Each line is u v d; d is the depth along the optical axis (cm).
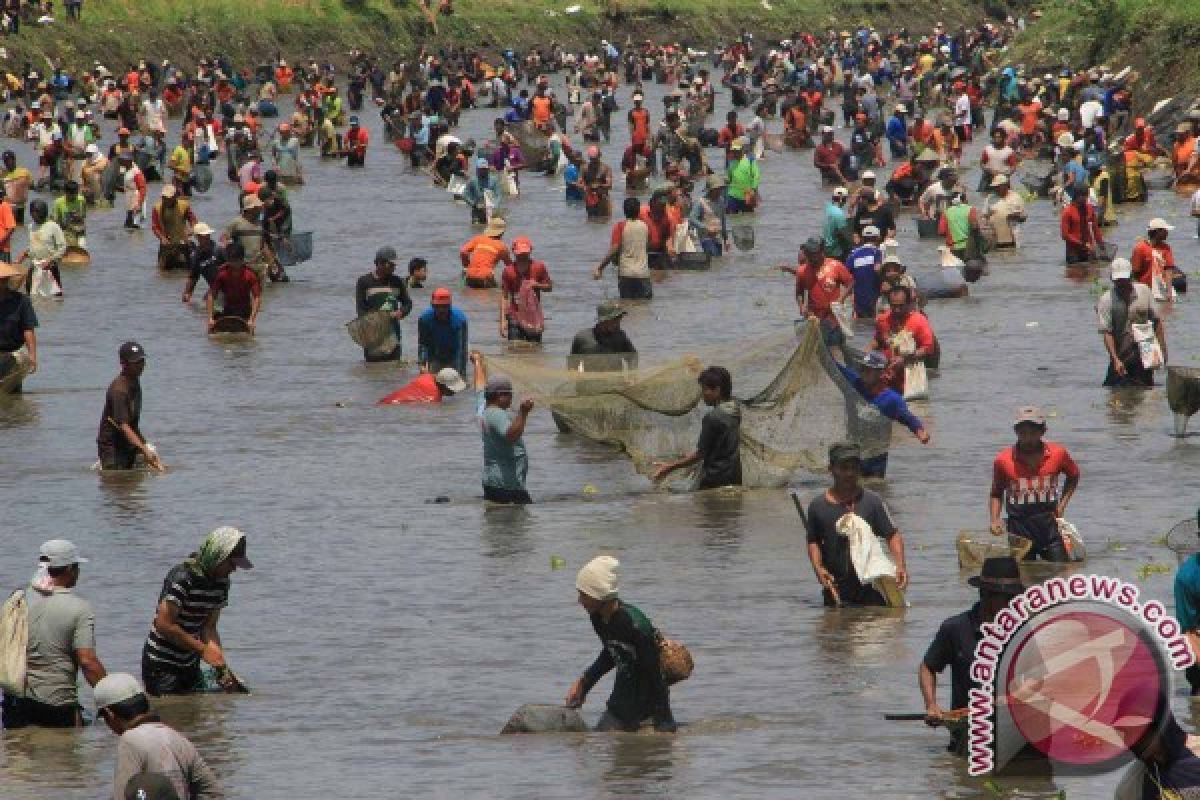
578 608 4194
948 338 7656
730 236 11131
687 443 5481
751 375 5947
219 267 8300
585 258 10344
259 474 5612
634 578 4406
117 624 4141
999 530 4378
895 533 4138
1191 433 5828
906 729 3238
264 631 4072
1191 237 10569
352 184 14762
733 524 4928
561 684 3634
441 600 4284
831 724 3278
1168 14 16988
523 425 5181
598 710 3462
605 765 3070
